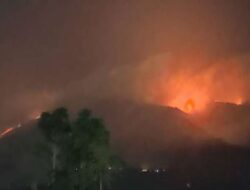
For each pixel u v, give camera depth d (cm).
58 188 5534
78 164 5494
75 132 5512
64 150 5581
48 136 5622
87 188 5666
